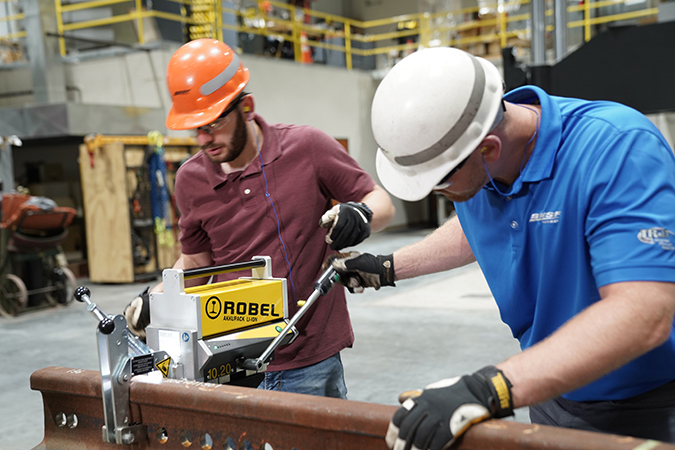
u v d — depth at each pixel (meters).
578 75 4.66
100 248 8.48
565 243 1.19
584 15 10.91
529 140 1.21
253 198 1.92
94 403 1.36
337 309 1.98
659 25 4.39
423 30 13.27
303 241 1.91
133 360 1.29
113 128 8.88
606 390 1.27
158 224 8.52
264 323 1.59
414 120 1.11
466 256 1.54
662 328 0.95
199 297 1.42
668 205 1.02
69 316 6.55
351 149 13.72
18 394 4.02
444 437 0.88
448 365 4.21
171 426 1.26
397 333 5.17
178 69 1.74
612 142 1.09
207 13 10.09
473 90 1.10
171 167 8.77
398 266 1.53
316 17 15.55
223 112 1.72
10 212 6.77
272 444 1.15
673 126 12.11
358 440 1.05
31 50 9.71
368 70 14.73
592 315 0.97
